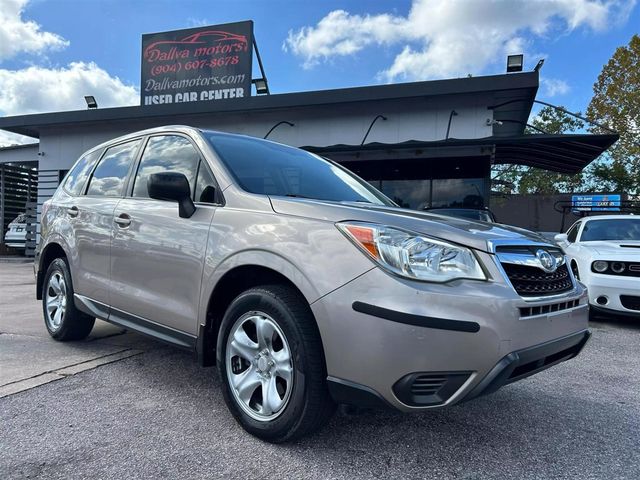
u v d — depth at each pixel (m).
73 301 4.35
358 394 2.28
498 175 22.78
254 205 2.86
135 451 2.53
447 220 2.68
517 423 3.04
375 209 2.70
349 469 2.40
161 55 14.96
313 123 12.93
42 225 4.95
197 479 2.28
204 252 2.96
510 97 11.73
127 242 3.60
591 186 26.09
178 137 3.68
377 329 2.20
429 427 2.94
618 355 4.79
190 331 3.07
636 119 20.95
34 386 3.46
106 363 4.04
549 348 2.46
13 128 15.88
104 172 4.35
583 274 6.36
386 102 12.26
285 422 2.50
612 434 2.91
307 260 2.46
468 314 2.19
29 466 2.37
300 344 2.45
